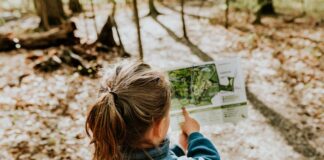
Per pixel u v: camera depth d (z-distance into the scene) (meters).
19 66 6.61
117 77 0.99
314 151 4.11
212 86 1.61
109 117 0.94
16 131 4.32
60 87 5.70
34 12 14.14
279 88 5.70
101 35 8.00
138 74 0.98
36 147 4.03
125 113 0.95
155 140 1.02
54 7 11.34
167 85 1.01
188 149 1.27
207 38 9.18
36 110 4.89
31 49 7.86
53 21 11.44
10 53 7.62
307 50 7.19
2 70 6.38
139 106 0.95
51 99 5.27
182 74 1.62
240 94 1.62
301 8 11.73
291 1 12.38
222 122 1.61
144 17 12.62
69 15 13.28
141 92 0.95
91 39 8.74
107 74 1.03
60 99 5.28
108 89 0.99
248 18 11.05
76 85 5.82
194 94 1.61
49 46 7.96
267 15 11.35
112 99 0.95
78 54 7.16
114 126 0.94
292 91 5.54
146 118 0.96
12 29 11.28
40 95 5.38
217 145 4.38
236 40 8.66
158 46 8.73
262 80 6.05
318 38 8.00
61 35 7.95
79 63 6.57
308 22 9.73
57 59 6.50
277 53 7.25
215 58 7.61
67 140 4.23
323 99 5.16
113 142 0.96
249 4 12.23
